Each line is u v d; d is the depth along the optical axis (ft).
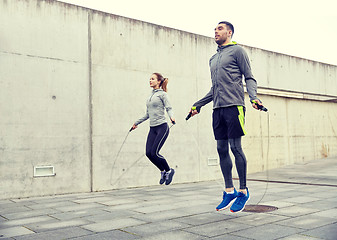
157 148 12.19
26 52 15.47
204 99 9.58
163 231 7.70
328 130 31.07
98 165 17.06
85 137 16.75
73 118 16.47
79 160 16.47
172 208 10.87
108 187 17.28
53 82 16.05
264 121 24.89
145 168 18.69
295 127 27.84
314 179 17.42
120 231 7.82
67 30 16.69
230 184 8.91
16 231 8.11
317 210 9.73
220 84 8.85
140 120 13.48
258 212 9.65
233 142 8.58
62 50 16.44
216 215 9.47
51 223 9.00
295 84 28.22
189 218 9.12
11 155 14.70
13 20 15.30
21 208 11.85
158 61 19.88
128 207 11.36
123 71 18.38
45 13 16.12
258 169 23.12
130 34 18.83
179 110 20.56
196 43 21.80
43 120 15.62
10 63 15.05
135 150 18.42
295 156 26.99
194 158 20.90
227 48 9.04
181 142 20.42
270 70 26.30
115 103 17.93
